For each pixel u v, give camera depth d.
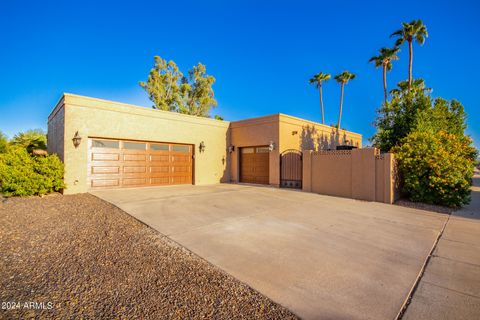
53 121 12.43
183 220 5.94
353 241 4.63
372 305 2.58
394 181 8.94
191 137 13.69
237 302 2.61
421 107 11.91
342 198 9.59
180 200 8.63
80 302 2.56
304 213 6.96
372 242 4.59
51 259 3.58
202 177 14.14
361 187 9.42
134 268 3.36
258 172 14.28
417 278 3.20
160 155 12.66
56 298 2.62
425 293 2.83
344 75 32.69
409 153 8.99
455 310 2.51
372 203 8.66
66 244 4.19
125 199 8.65
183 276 3.16
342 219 6.33
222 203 8.23
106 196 9.24
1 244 4.12
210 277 3.14
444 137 9.16
